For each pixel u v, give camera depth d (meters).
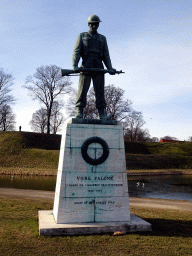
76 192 6.50
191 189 20.80
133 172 33.31
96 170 6.70
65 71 7.32
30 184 20.75
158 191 19.48
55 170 30.08
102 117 7.53
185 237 6.21
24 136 42.25
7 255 4.93
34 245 5.40
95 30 7.64
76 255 5.01
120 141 7.01
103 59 7.92
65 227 6.03
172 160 44.25
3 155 35.88
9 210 9.05
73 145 6.70
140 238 5.94
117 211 6.66
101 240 5.70
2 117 59.22
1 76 46.34
